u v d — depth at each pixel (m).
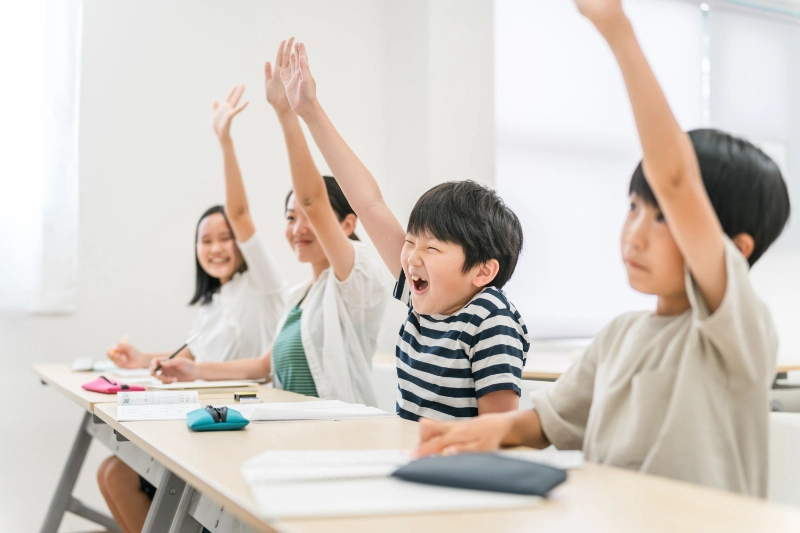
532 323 3.99
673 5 4.45
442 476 0.70
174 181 3.35
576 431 0.94
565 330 4.07
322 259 2.17
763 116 4.70
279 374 2.10
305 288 2.19
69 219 3.12
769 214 0.85
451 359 1.30
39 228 3.07
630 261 0.87
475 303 1.31
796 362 3.00
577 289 4.11
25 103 3.08
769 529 0.58
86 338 3.15
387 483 0.71
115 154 3.25
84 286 3.16
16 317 3.04
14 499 3.01
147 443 1.06
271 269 2.53
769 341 0.81
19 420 3.03
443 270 1.30
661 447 0.80
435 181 3.59
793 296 4.66
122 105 3.27
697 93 4.50
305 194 1.90
